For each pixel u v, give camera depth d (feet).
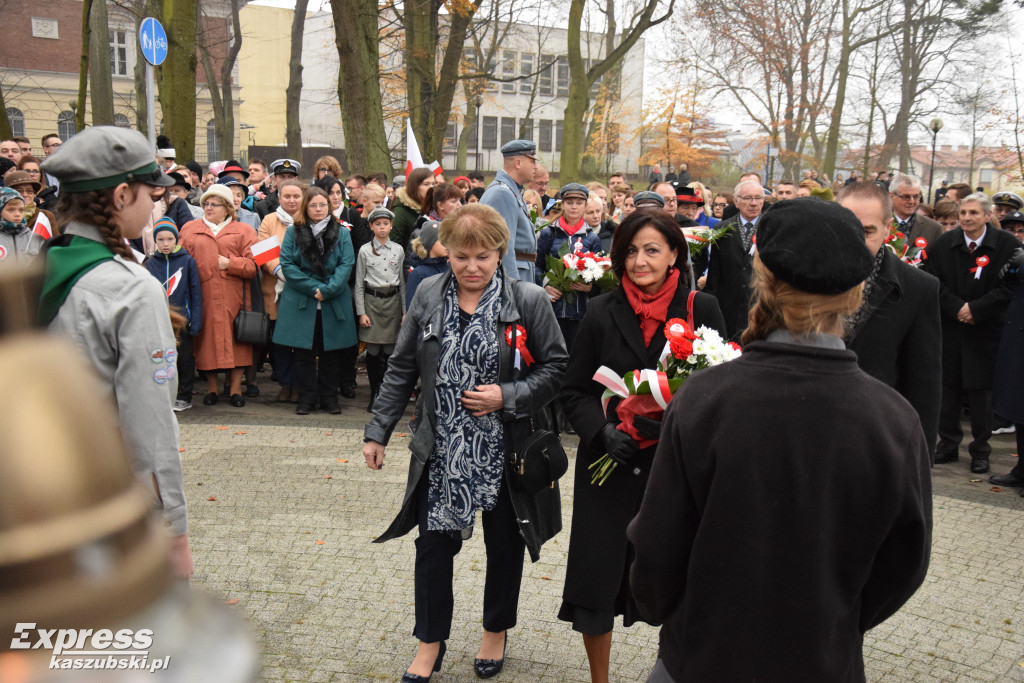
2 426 2.06
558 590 13.98
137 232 7.84
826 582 5.41
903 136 125.80
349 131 45.44
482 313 10.64
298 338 24.08
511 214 18.92
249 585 13.52
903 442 5.39
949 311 21.89
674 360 9.37
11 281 2.35
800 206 5.66
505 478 10.57
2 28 119.24
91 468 2.15
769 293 5.73
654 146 138.62
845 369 5.53
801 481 5.35
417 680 10.59
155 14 47.91
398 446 21.68
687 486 5.73
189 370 24.58
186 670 2.26
